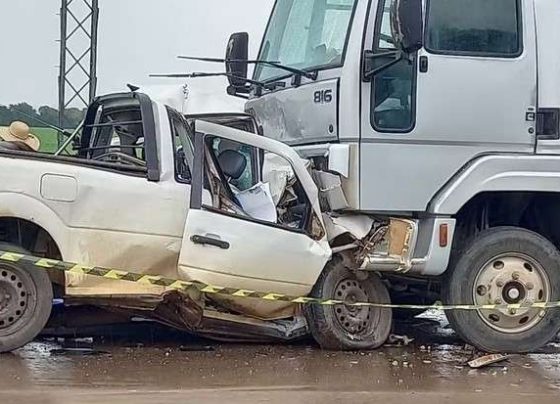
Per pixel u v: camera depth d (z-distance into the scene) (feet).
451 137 25.54
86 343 26.07
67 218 22.74
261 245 23.81
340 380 21.68
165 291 23.68
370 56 24.86
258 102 29.14
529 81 26.12
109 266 23.12
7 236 23.29
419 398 20.10
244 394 19.75
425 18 25.43
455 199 25.39
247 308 25.09
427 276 26.30
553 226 28.12
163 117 24.23
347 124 24.91
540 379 22.56
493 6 26.02
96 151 27.12
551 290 26.58
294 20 28.25
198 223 23.26
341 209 25.41
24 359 22.84
